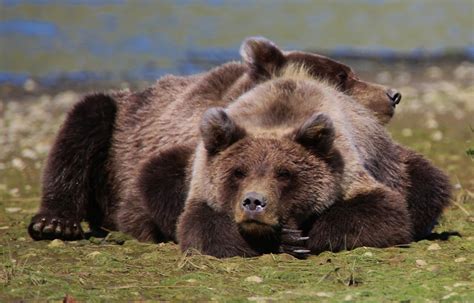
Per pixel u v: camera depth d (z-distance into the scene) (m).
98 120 15.67
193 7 56.59
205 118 12.24
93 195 15.75
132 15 52.81
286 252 12.27
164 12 54.31
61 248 13.67
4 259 12.94
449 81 33.53
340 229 12.36
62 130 15.52
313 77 15.19
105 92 16.27
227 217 12.34
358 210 12.43
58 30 46.78
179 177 13.59
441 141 23.16
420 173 14.20
